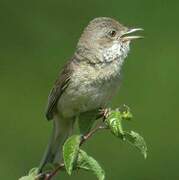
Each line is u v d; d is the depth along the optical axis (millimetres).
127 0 17297
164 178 15422
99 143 15531
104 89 11297
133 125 16094
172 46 16969
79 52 11391
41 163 11477
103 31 11367
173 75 16625
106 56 11273
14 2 17641
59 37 17312
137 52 16906
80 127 10250
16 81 17078
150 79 16625
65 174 14617
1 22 17703
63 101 11500
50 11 17516
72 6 17453
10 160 15883
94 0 17438
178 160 15586
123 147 15461
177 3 17250
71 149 9102
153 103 16328
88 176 14609
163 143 15852
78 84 11273
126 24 17219
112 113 9266
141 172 15383
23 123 16453
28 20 17547
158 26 17188
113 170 15406
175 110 16234
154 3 17234
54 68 17078
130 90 16500
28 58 17266
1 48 17516
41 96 16812
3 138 16266
